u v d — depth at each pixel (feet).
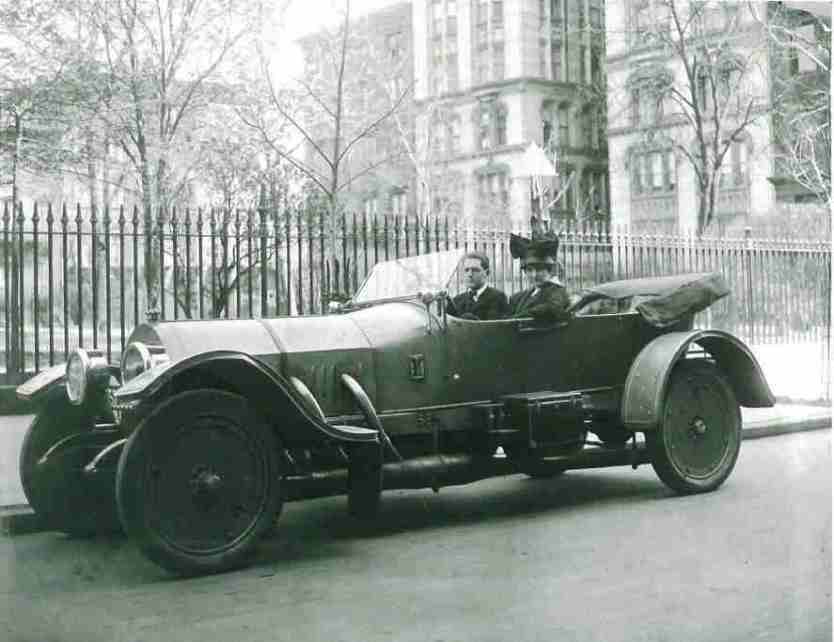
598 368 19.16
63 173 28.78
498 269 23.59
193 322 15.92
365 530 16.97
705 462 19.67
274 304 34.14
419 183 24.04
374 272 19.61
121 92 27.14
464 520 17.53
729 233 38.70
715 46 37.47
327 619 11.76
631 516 17.39
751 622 11.34
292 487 15.24
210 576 13.97
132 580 13.89
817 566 13.57
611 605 12.08
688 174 37.11
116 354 30.37
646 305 19.51
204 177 28.50
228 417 14.20
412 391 16.90
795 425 27.71
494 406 17.53
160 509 13.73
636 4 36.11
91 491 16.87
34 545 16.20
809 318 38.58
